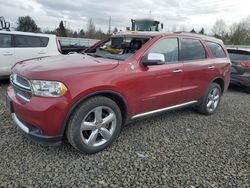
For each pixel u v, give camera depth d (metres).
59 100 2.96
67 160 3.22
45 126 2.98
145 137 4.09
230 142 4.13
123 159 3.35
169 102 4.39
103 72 3.34
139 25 15.39
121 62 3.64
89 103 3.21
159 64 3.84
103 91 3.30
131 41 4.28
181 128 4.61
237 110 6.13
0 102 5.41
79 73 3.16
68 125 3.15
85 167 3.10
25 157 3.22
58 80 2.97
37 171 2.95
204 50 5.12
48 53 8.23
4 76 7.50
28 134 3.12
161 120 4.96
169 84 4.26
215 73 5.29
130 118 3.84
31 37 7.90
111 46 4.54
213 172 3.18
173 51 4.41
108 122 3.50
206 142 4.07
